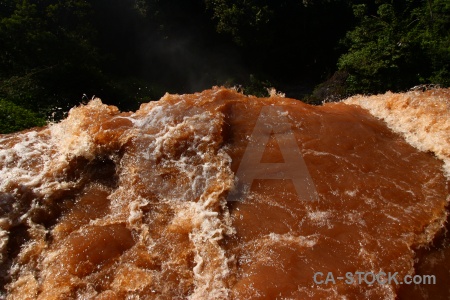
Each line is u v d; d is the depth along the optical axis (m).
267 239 7.95
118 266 7.43
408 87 18.89
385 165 9.94
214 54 25.11
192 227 8.03
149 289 7.05
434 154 10.47
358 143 10.45
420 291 7.49
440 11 20.84
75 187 8.82
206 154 9.34
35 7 19.98
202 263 7.45
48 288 7.07
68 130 9.84
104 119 9.88
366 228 8.30
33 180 8.60
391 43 19.44
